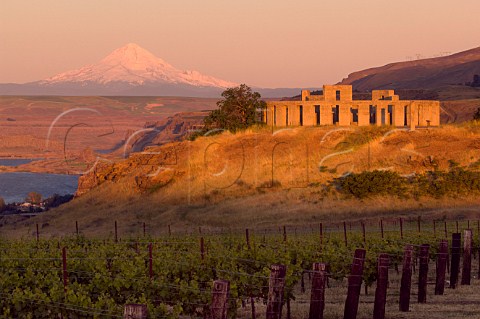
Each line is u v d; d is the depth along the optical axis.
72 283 36.62
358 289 31.33
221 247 45.84
